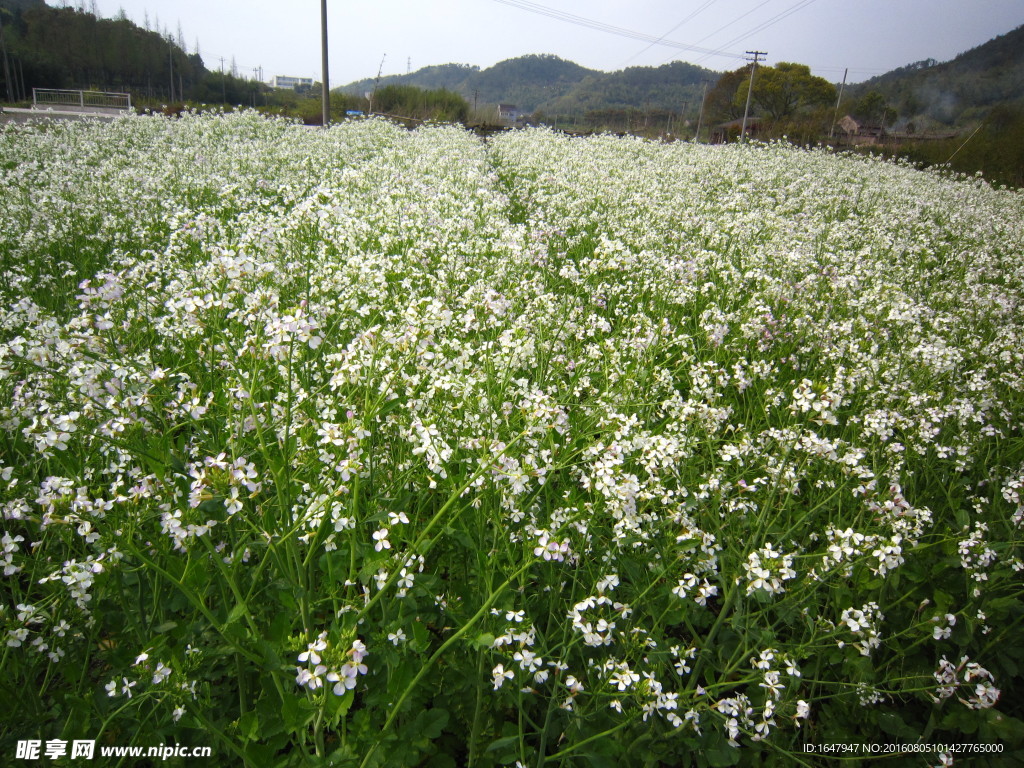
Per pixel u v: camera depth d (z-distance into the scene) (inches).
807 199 565.9
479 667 100.6
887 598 138.9
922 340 212.1
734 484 152.3
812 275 276.5
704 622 129.4
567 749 97.0
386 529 98.0
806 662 131.1
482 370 150.9
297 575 104.7
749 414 191.8
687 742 105.5
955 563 133.5
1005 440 179.5
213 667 109.8
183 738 98.3
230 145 586.2
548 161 705.0
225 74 3004.4
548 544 96.6
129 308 154.9
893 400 185.5
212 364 131.6
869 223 488.4
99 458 127.9
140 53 3112.7
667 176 625.6
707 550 120.8
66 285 232.2
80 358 126.7
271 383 133.0
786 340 235.1
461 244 251.4
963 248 446.9
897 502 128.6
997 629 132.0
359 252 231.0
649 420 165.0
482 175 550.6
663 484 136.2
